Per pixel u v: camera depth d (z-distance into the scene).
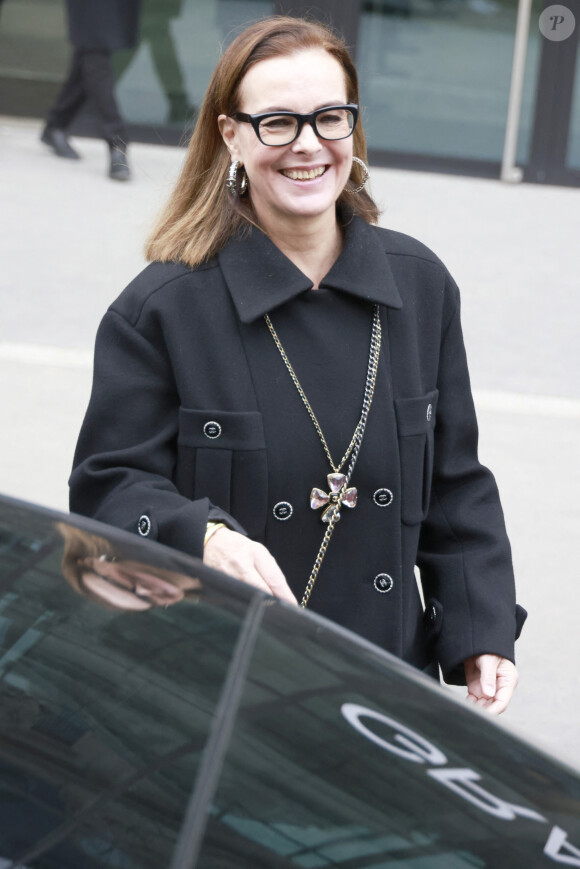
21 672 1.48
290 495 2.20
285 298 2.19
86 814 1.30
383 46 9.41
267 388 2.19
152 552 1.81
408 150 9.66
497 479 5.26
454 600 2.37
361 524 2.24
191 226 2.25
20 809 1.29
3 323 6.37
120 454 2.20
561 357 6.48
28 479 5.00
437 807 1.49
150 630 1.60
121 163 8.72
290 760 1.45
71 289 6.83
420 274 2.34
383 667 1.74
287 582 2.24
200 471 2.19
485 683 2.29
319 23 2.30
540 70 9.38
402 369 2.27
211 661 1.58
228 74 2.18
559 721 3.86
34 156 9.20
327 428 2.20
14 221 7.74
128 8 8.51
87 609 1.61
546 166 9.62
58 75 9.90
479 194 9.23
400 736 1.58
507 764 1.64
